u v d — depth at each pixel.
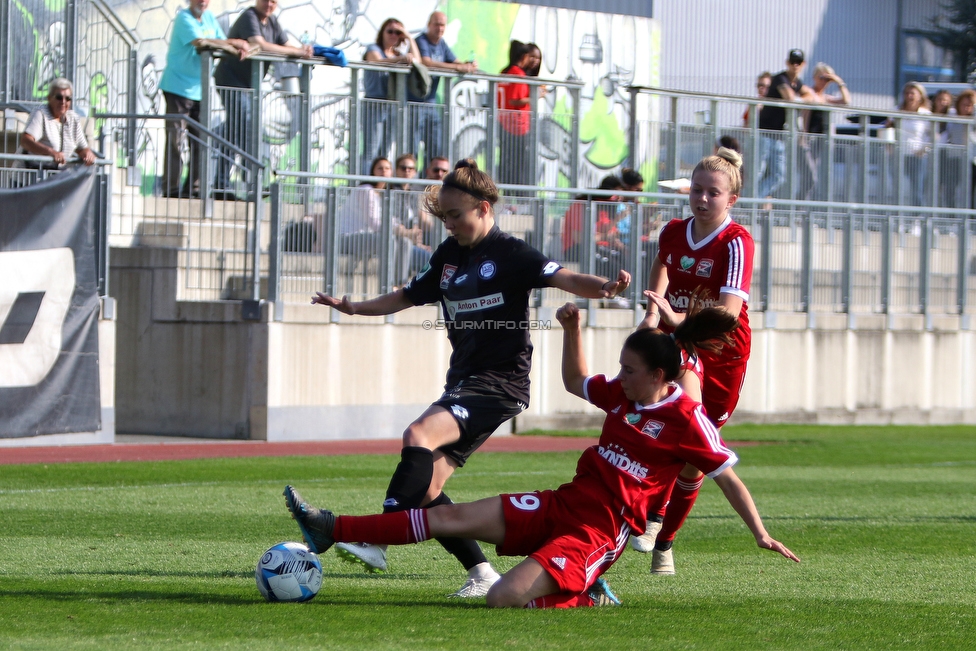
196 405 31.38
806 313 38.09
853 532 16.75
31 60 32.41
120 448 27.39
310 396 30.89
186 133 33.91
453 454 11.65
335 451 28.12
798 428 36.28
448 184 11.76
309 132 35.00
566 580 10.42
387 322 32.03
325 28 42.72
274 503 18.78
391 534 10.61
